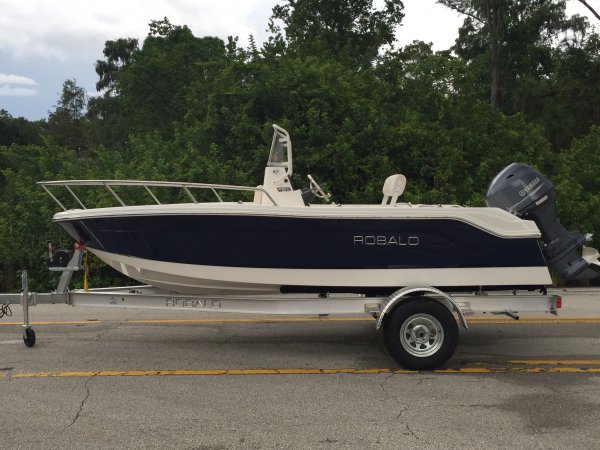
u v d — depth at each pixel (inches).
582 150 614.9
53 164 577.6
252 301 257.3
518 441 174.9
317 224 251.1
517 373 245.4
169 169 539.5
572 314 368.8
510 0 1494.8
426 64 637.3
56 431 181.8
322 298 256.1
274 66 611.5
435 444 172.7
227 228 251.6
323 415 196.1
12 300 277.3
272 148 297.9
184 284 262.7
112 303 265.6
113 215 253.4
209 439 176.2
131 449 169.2
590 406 205.0
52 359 262.5
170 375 240.7
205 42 1088.8
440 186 551.2
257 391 221.0
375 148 562.6
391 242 252.7
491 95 1470.2
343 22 1298.0
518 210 269.6
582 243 275.4
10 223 514.6
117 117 1386.6
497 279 256.7
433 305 245.8
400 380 235.5
